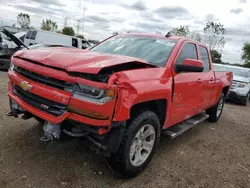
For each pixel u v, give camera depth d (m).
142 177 3.05
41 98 2.66
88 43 18.28
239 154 4.25
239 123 6.52
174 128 4.05
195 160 3.75
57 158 3.21
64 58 2.62
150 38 4.09
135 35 4.31
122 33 4.59
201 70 3.32
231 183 3.22
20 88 2.96
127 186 2.82
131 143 2.75
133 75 2.64
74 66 2.43
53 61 2.57
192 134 5.00
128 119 2.74
